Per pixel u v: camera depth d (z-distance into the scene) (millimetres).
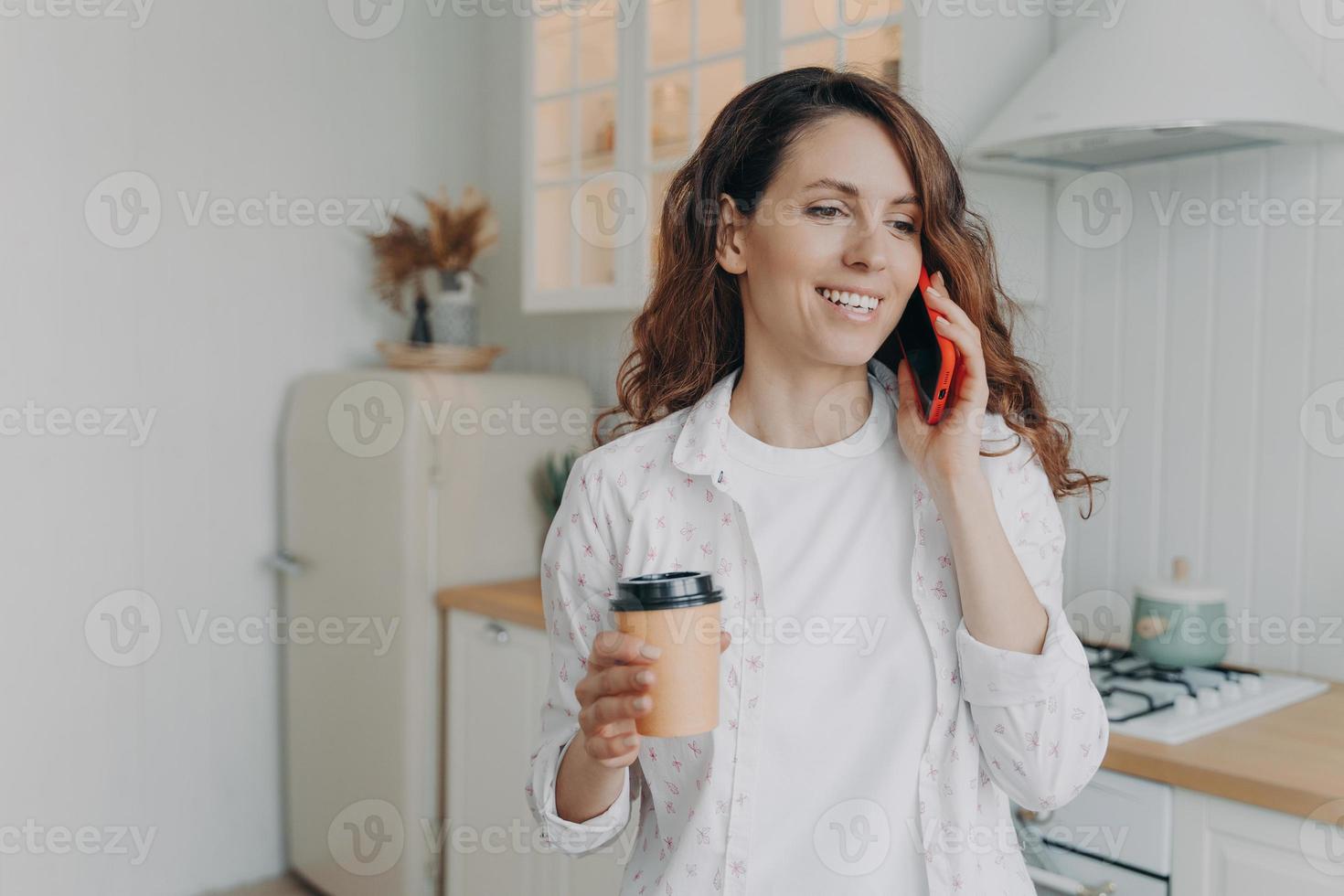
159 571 2670
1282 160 1799
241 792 2818
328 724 2689
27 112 2455
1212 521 1911
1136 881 1414
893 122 927
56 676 2529
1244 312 1857
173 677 2699
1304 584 1801
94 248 2555
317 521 2699
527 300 2713
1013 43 1949
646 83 2396
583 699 867
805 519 974
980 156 1832
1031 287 2070
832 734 927
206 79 2709
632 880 1021
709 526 986
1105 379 2043
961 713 929
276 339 2846
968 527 879
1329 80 1750
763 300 951
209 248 2727
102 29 2551
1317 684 1729
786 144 927
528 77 2699
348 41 2959
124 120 2588
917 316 1001
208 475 2740
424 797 2510
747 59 2145
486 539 2602
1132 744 1434
